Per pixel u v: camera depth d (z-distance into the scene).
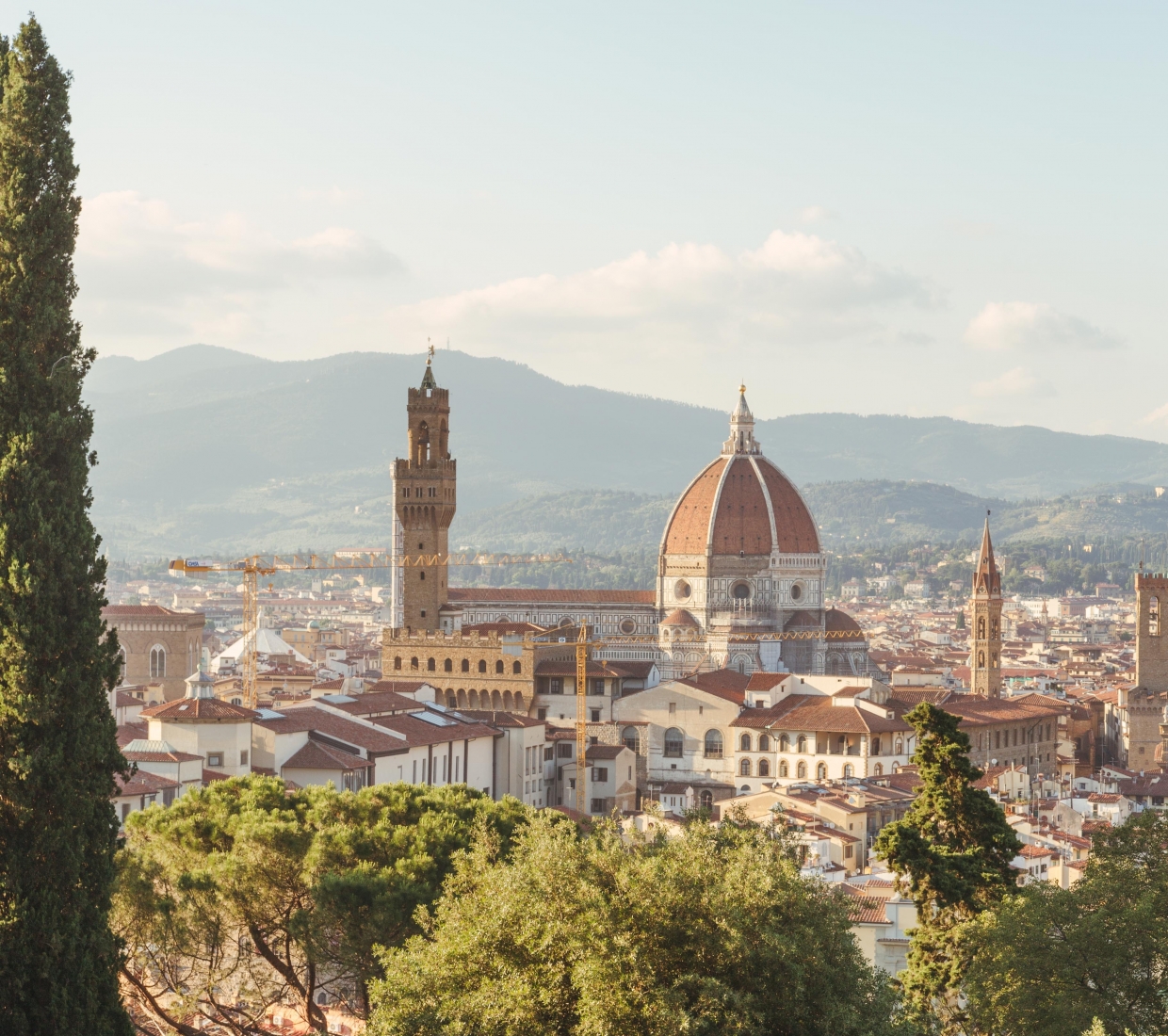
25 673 118.88
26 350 122.25
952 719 166.38
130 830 168.75
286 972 154.12
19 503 120.81
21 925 117.69
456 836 158.38
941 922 155.12
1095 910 135.50
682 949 119.44
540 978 117.81
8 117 124.88
